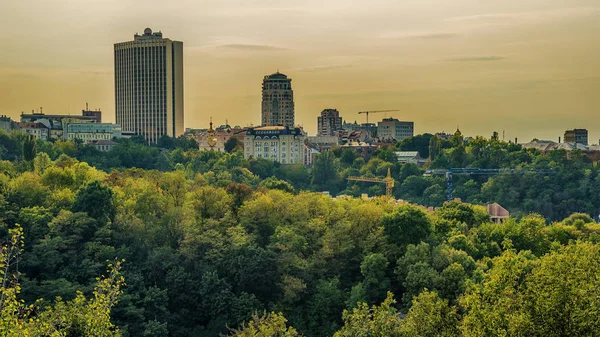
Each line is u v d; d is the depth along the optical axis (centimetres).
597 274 9831
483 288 10856
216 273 18450
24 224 19875
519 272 10244
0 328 8244
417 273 17425
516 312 9400
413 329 10438
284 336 12925
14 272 16938
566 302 9169
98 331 9931
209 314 18050
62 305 10906
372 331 10594
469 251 19875
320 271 19288
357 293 17988
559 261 9869
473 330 9762
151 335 16562
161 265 18862
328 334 17600
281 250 19325
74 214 19600
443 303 10738
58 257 18275
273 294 18938
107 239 19450
